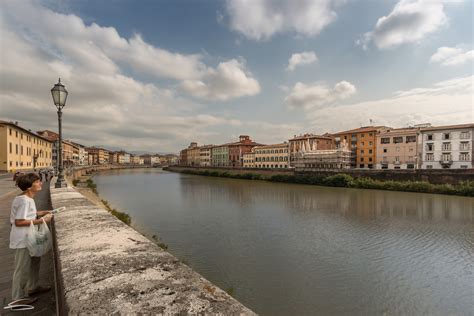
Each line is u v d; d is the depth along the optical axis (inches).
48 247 128.6
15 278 120.6
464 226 871.1
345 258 593.3
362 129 2918.3
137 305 64.6
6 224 295.9
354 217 997.2
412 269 540.4
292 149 3169.3
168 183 2417.6
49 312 116.0
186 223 881.5
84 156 5329.7
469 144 1952.5
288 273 514.0
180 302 66.7
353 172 2064.5
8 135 1628.9
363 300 424.2
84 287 73.5
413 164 2268.7
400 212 1087.6
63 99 441.4
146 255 101.8
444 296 440.8
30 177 125.3
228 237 732.7
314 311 391.9
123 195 1536.7
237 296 428.8
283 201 1365.7
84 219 174.2
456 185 1526.8
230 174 3176.7
